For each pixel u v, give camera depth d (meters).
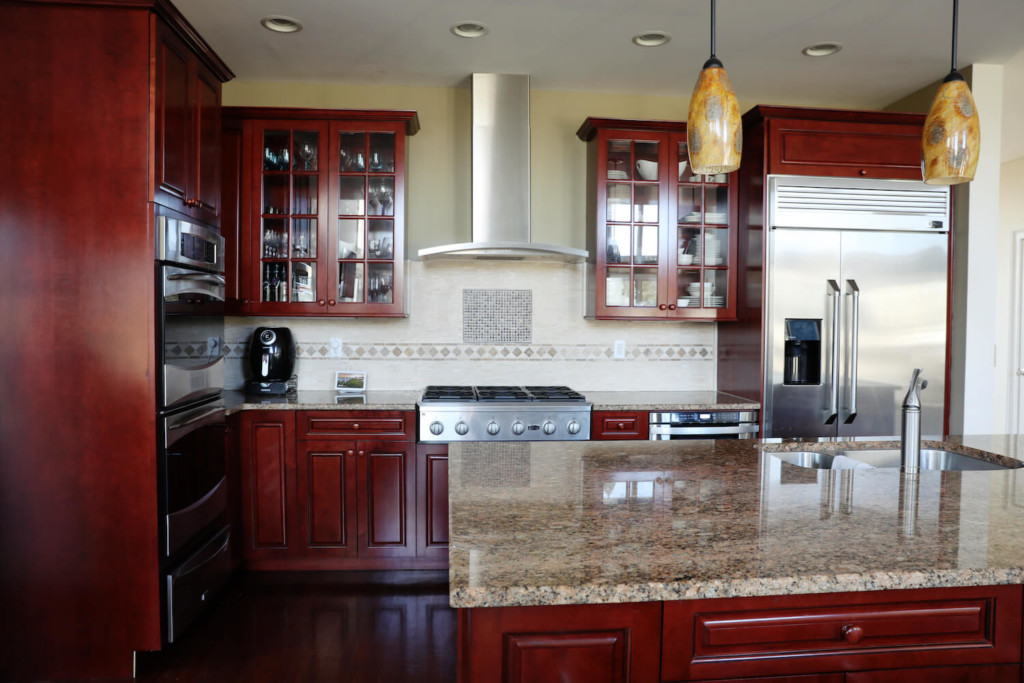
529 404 3.55
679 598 1.16
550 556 1.28
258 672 2.58
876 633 1.28
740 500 1.67
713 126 1.63
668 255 3.98
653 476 1.92
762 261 3.72
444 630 2.94
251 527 3.54
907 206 3.80
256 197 3.76
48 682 2.52
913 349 3.81
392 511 3.56
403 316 3.87
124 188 2.46
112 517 2.50
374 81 4.07
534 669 1.21
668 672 1.24
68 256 2.45
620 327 4.30
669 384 4.33
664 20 3.24
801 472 1.98
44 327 2.46
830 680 1.27
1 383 2.46
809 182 3.73
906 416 2.04
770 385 3.73
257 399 3.72
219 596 3.28
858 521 1.50
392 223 3.84
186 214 2.76
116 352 2.47
